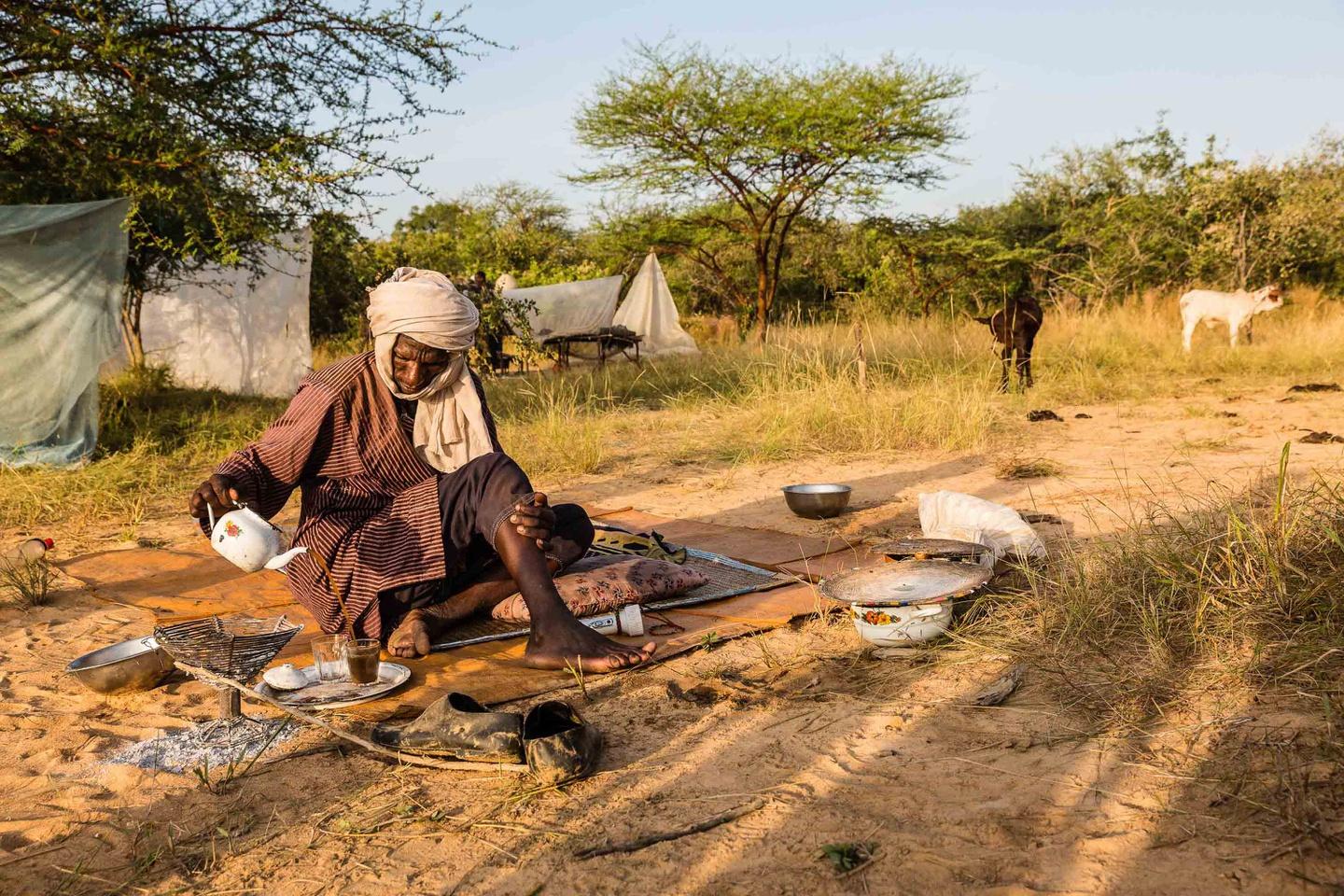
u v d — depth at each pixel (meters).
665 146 20.59
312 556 3.73
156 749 2.94
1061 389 11.10
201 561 5.18
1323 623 3.04
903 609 3.50
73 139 8.91
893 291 23.73
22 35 8.65
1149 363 13.73
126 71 8.80
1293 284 20.98
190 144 9.14
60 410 7.86
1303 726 2.55
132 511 6.53
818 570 4.61
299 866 2.32
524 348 14.27
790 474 7.26
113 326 8.03
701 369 13.86
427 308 3.66
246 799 2.64
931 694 3.12
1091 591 3.56
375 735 2.90
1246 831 2.16
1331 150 22.61
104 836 2.48
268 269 13.12
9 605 4.50
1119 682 3.00
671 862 2.25
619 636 3.78
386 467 3.89
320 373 3.87
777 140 19.50
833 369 10.86
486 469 3.68
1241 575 3.41
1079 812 2.32
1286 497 3.99
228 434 9.37
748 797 2.52
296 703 3.14
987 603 3.80
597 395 12.36
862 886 2.09
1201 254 21.78
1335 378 11.85
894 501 6.13
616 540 4.79
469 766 2.74
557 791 2.61
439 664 3.55
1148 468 6.65
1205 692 2.86
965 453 7.70
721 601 4.20
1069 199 26.44
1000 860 2.15
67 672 3.42
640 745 2.88
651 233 22.86
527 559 3.56
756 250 21.53
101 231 7.92
